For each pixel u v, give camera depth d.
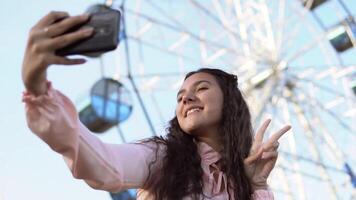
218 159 2.84
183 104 2.96
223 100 3.02
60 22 1.80
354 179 11.40
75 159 2.09
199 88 3.01
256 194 2.80
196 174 2.69
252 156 2.88
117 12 1.85
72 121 2.04
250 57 11.92
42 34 1.78
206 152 2.84
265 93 11.42
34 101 1.92
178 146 2.78
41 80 1.87
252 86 11.56
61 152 2.04
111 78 9.62
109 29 1.81
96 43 1.80
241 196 2.74
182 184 2.62
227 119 2.97
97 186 2.28
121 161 2.42
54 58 1.80
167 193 2.59
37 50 1.78
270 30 12.07
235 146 2.91
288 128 2.92
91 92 9.52
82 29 1.82
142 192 2.69
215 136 2.95
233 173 2.79
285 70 11.73
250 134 3.07
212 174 2.75
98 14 1.84
